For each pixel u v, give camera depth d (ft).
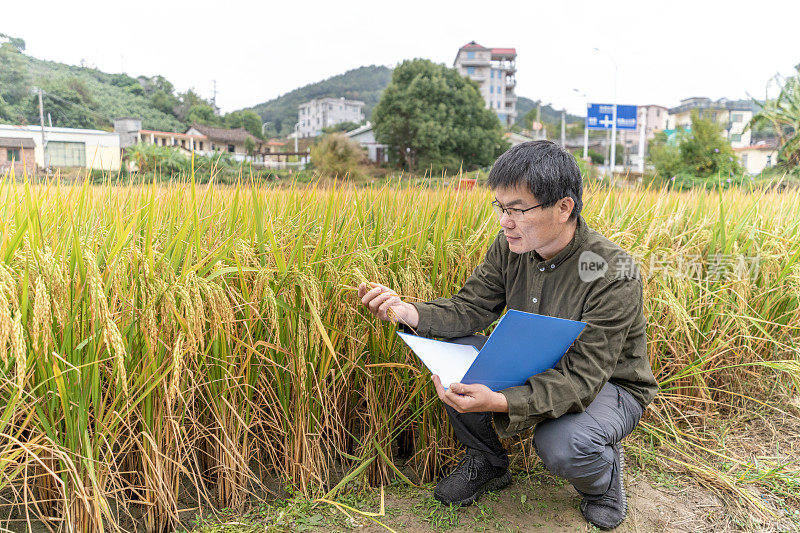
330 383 7.38
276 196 8.79
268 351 6.70
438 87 152.05
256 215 6.64
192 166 6.00
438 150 149.18
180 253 5.90
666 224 10.59
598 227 9.96
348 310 7.00
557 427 6.08
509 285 7.16
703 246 10.52
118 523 6.32
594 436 6.02
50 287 4.88
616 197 11.71
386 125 154.20
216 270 5.94
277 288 6.42
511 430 5.83
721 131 67.82
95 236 5.88
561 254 6.39
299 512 6.68
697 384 9.68
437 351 6.56
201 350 6.10
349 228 7.45
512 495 7.34
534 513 6.95
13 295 4.50
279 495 7.23
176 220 6.69
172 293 5.41
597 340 5.98
